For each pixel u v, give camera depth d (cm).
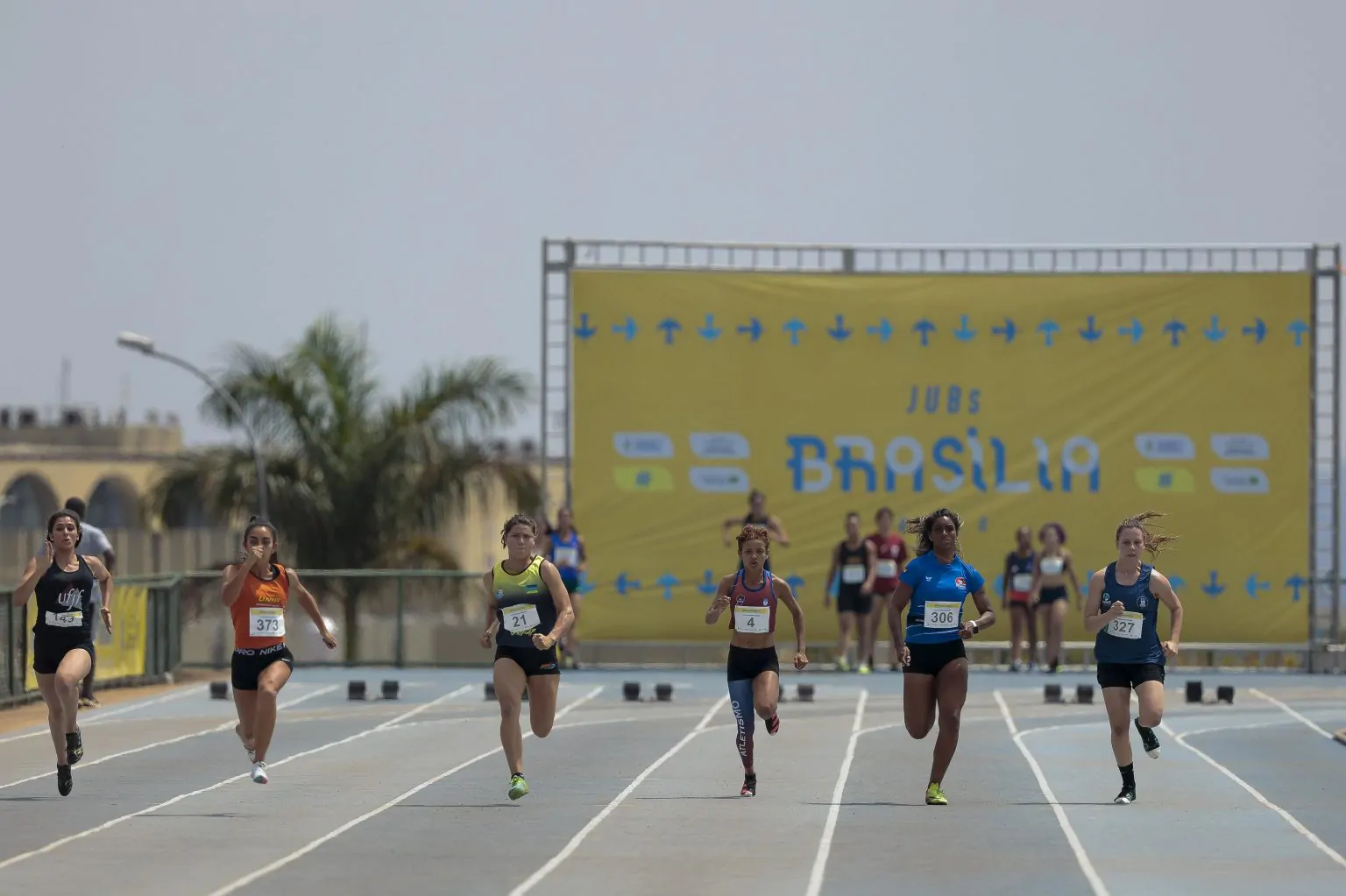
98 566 5797
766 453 11044
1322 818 5325
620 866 4456
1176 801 5688
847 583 10694
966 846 4781
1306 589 10906
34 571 5688
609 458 11031
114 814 5378
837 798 5753
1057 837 4934
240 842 4834
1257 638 10938
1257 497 10944
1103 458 11006
